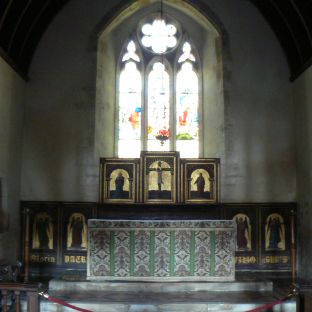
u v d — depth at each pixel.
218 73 13.80
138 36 15.03
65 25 13.58
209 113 14.31
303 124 12.47
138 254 10.34
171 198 12.97
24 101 13.26
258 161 13.20
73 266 12.77
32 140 13.16
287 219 12.99
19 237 12.74
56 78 13.40
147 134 14.65
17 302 6.87
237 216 12.98
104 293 9.95
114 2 13.67
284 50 13.47
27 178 13.03
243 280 10.52
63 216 12.92
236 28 13.64
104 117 13.89
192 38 14.95
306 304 6.78
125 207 13.05
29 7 12.34
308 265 11.94
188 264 10.35
